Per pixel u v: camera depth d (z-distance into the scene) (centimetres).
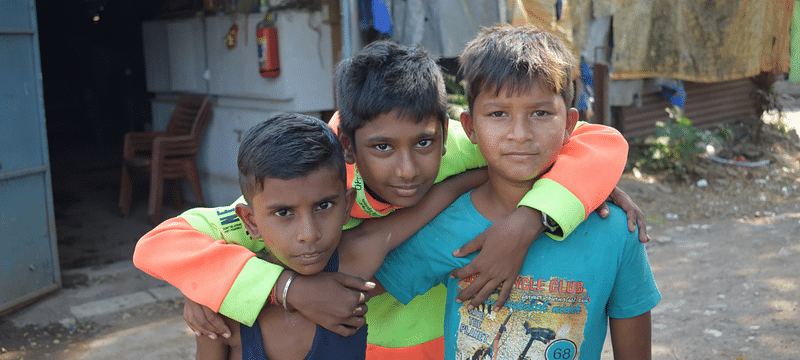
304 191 107
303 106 497
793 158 729
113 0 988
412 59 125
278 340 119
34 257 394
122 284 429
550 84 115
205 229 126
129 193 607
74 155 951
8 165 369
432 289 151
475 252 129
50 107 1069
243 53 523
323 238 111
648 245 485
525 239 119
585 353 130
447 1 457
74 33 1036
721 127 782
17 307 382
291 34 482
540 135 117
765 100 792
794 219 534
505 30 126
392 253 140
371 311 152
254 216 114
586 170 121
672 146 664
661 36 611
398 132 119
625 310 133
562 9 478
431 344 152
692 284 404
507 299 129
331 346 120
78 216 611
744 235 498
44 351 336
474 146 142
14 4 365
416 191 125
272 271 113
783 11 671
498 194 131
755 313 353
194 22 584
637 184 617
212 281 113
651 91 727
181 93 644
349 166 134
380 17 443
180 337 351
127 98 1008
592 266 127
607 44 595
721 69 643
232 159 563
